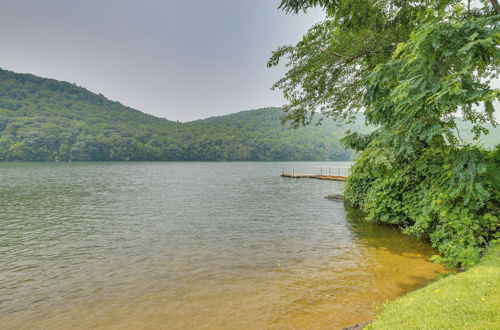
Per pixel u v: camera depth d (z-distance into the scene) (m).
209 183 33.53
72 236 9.95
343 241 8.73
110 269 6.74
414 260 6.68
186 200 19.31
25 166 73.69
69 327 4.25
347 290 5.19
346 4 6.80
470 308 2.96
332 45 9.51
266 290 5.34
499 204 5.71
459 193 5.39
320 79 10.47
